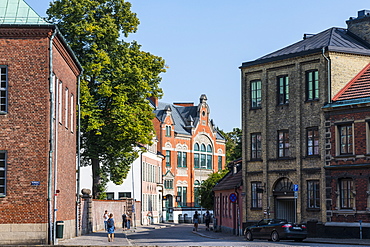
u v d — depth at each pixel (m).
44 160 33.31
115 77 55.28
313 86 47.50
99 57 54.34
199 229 73.81
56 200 35.31
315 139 47.09
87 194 52.53
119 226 72.56
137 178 90.44
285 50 51.62
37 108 33.50
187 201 117.19
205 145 122.56
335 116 45.19
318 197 46.62
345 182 44.53
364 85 45.25
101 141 55.38
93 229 57.72
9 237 32.84
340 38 49.59
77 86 47.66
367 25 50.41
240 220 53.88
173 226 88.69
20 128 33.38
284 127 49.47
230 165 63.75
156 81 60.12
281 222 41.75
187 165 117.81
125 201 75.75
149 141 57.38
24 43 33.66
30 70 33.62
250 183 52.19
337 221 44.56
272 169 50.19
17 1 35.12
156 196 104.69
